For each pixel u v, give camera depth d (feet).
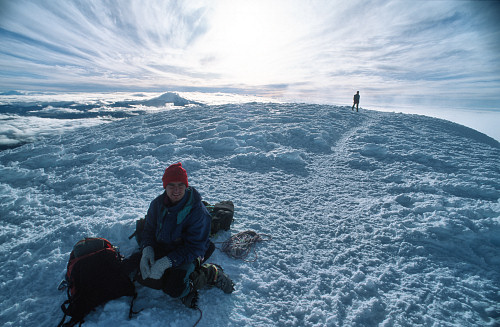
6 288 8.19
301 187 17.04
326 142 27.78
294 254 10.30
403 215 13.11
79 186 17.03
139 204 13.87
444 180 17.35
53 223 12.35
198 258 7.44
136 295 7.44
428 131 36.29
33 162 22.50
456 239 10.90
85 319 6.78
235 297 8.00
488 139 43.55
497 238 10.83
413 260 10.05
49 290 7.96
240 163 21.39
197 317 7.20
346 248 10.80
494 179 17.12
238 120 36.86
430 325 7.33
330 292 8.52
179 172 6.54
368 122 41.29
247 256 9.94
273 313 7.59
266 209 13.79
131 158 22.68
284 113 43.73
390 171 19.84
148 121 42.14
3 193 16.62
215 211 11.27
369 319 7.57
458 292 8.47
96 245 7.71
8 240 11.29
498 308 7.84
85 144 28.50
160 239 7.20
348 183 17.85
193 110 49.85
